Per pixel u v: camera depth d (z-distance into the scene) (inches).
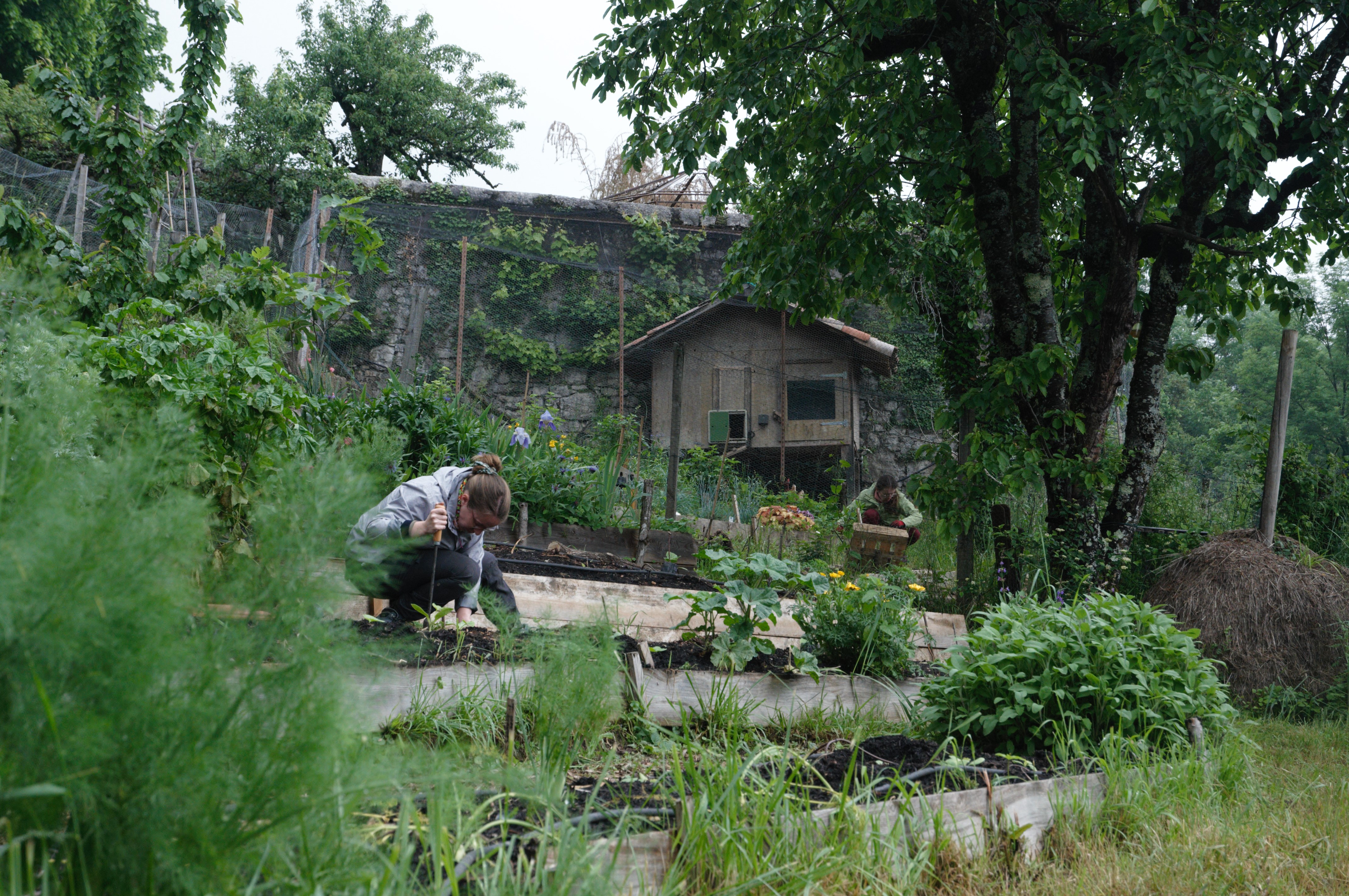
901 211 320.5
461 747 101.5
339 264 602.2
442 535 154.6
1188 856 110.3
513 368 645.9
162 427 63.9
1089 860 107.7
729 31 311.9
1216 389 1327.5
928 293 356.5
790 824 93.2
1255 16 265.1
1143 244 300.8
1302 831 126.3
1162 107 236.2
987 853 105.5
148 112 252.4
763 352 607.8
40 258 180.9
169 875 50.5
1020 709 140.6
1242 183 265.9
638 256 684.1
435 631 147.5
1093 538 286.4
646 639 182.7
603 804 96.3
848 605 176.7
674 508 353.4
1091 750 142.0
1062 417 281.1
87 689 48.9
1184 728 147.7
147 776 49.8
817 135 307.1
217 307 201.6
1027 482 274.1
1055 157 306.7
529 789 82.4
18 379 65.0
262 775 53.1
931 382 644.7
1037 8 259.3
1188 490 375.6
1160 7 228.7
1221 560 273.7
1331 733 212.5
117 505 53.7
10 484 53.3
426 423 285.1
